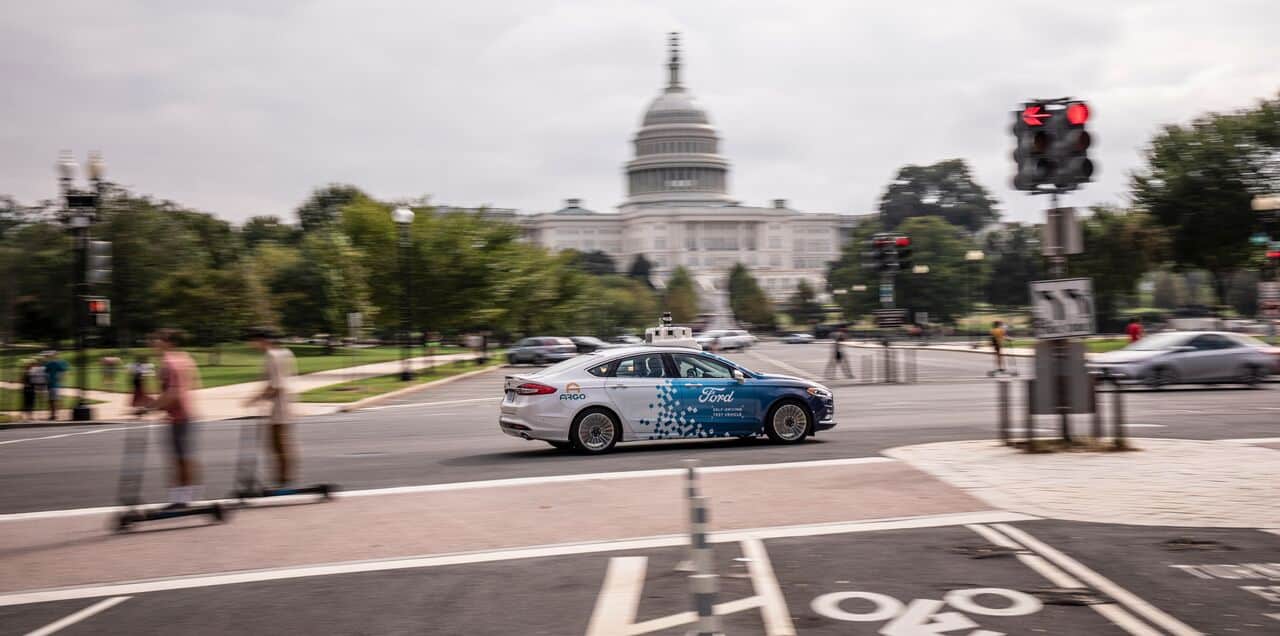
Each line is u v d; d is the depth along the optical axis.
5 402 36.19
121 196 75.88
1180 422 20.72
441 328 56.66
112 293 73.69
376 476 15.18
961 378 41.69
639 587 8.38
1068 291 15.51
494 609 7.85
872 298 136.38
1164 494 11.92
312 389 38.22
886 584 8.27
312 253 89.50
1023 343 86.69
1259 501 11.48
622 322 138.88
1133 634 6.93
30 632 7.60
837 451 16.69
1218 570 8.55
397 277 54.41
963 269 135.62
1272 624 7.09
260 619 7.75
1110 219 83.88
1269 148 68.19
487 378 50.94
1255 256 71.25
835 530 10.34
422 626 7.45
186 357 11.99
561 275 81.12
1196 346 30.67
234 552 10.13
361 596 8.33
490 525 11.10
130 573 9.39
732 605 7.75
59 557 10.12
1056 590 8.01
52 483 15.52
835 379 43.19
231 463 17.56
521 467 15.82
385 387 39.62
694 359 18.03
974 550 9.36
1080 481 12.81
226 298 69.44
